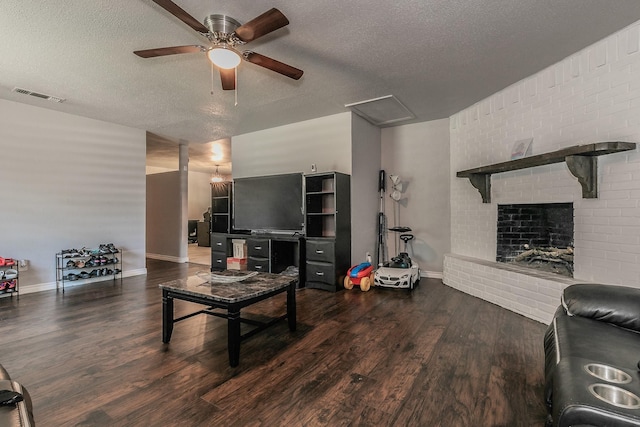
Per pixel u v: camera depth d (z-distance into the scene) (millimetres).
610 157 2555
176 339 2555
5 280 3719
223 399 1736
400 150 5141
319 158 4738
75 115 4492
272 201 4777
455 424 1520
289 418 1576
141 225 5285
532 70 3186
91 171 4680
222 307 2176
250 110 4336
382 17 2271
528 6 2162
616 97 2523
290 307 2695
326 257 4160
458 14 2246
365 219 4824
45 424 1526
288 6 2137
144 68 3051
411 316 3094
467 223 4328
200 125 5086
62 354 2281
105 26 2352
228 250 5281
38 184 4168
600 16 2287
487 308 3338
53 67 3018
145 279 4914
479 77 3332
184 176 6812
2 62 2910
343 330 2736
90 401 1715
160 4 1744
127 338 2570
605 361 1260
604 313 1686
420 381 1905
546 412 1594
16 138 3984
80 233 4562
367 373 2004
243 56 2355
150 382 1906
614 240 2531
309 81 3383
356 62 2967
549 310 2822
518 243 3615
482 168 3621
